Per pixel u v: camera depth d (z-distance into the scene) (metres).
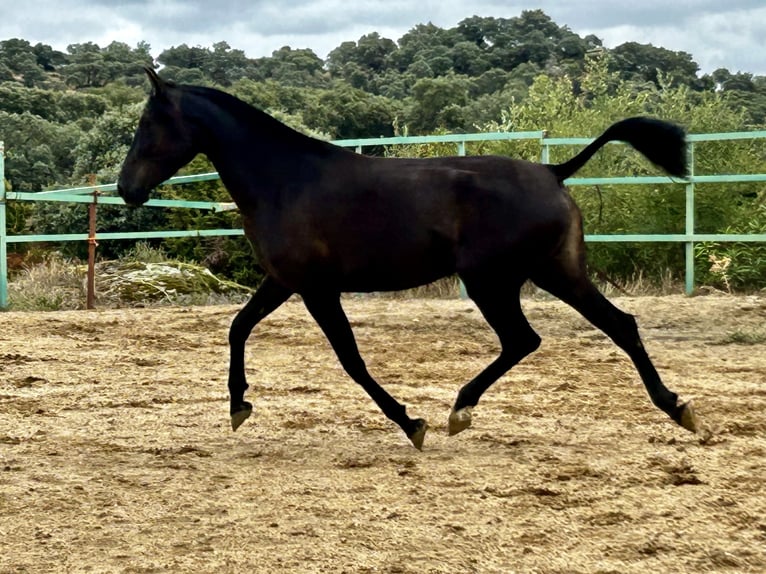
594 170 15.15
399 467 5.56
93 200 13.02
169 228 16.23
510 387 7.69
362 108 43.88
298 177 5.89
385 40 103.88
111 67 95.69
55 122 48.88
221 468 5.56
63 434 6.35
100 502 4.93
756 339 9.74
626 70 59.56
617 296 12.91
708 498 4.86
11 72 97.75
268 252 5.94
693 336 10.12
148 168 6.15
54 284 14.17
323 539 4.38
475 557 4.15
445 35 97.12
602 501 4.86
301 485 5.21
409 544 4.31
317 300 5.94
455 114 43.72
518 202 5.73
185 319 11.49
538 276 5.93
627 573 3.96
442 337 10.27
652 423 6.50
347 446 6.05
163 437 6.28
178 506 4.87
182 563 4.12
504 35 92.94
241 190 6.02
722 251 13.88
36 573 4.03
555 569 4.02
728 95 15.69
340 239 5.80
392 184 5.80
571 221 5.83
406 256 5.78
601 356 9.07
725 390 7.46
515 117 17.41
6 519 4.68
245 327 6.23
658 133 5.93
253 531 4.49
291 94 43.28
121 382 8.03
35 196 12.99
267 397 7.47
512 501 4.89
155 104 6.12
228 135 6.05
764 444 5.89
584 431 6.30
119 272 14.30
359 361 5.96
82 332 10.70
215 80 97.69
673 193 14.26
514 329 5.89
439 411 6.93
